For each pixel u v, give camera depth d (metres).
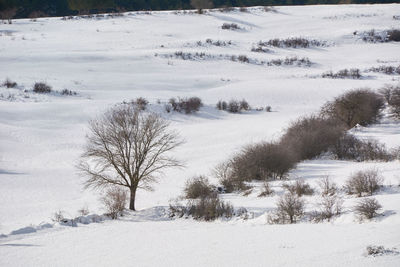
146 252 21.89
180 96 105.50
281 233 24.14
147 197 46.94
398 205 27.42
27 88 101.44
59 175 57.47
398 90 84.31
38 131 76.69
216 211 34.78
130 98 99.94
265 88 115.69
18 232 29.70
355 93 77.62
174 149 69.50
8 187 50.50
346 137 62.22
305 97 109.88
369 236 20.62
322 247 19.34
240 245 21.78
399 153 52.94
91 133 77.44
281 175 50.41
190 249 21.81
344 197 35.06
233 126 85.50
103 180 43.38
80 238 27.12
